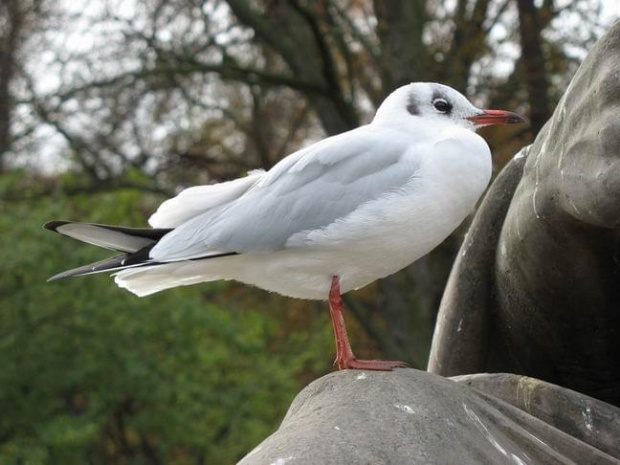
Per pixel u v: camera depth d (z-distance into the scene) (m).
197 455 15.05
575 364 3.48
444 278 14.09
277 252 3.91
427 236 3.79
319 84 12.96
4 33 13.85
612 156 2.71
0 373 11.62
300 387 15.44
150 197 15.07
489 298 3.62
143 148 14.45
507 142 12.83
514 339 3.58
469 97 12.62
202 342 13.48
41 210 12.41
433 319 13.92
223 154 15.57
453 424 2.65
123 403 13.50
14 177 13.19
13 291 11.95
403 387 2.77
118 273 4.01
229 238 3.92
